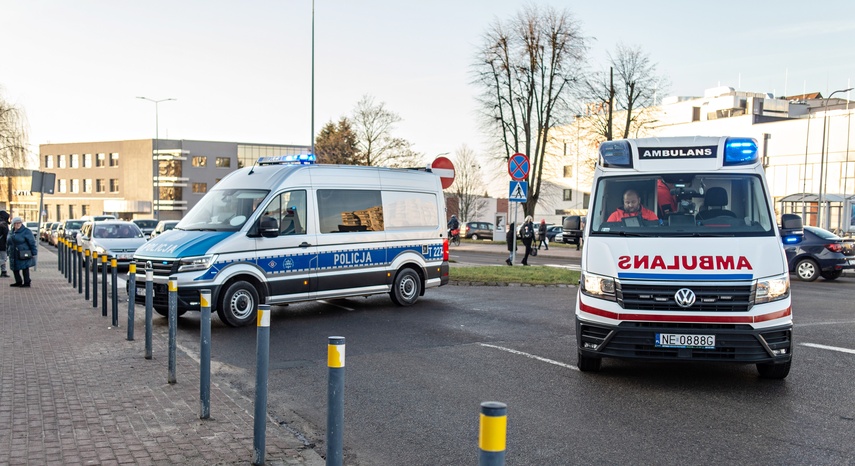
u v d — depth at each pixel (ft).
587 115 154.30
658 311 22.98
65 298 48.70
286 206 38.91
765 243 23.98
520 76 136.87
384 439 18.74
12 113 159.53
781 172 211.00
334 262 40.65
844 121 195.62
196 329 36.45
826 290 58.85
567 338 33.27
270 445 17.56
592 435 18.70
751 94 257.96
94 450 16.87
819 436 18.47
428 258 45.73
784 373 24.22
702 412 20.76
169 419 19.57
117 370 25.73
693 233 24.77
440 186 47.16
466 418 20.54
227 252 36.63
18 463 15.89
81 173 338.13
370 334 34.58
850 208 173.06
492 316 40.32
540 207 272.10
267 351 16.24
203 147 318.04
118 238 80.74
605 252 24.48
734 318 22.56
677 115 262.88
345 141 220.02
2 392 22.31
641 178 26.76
